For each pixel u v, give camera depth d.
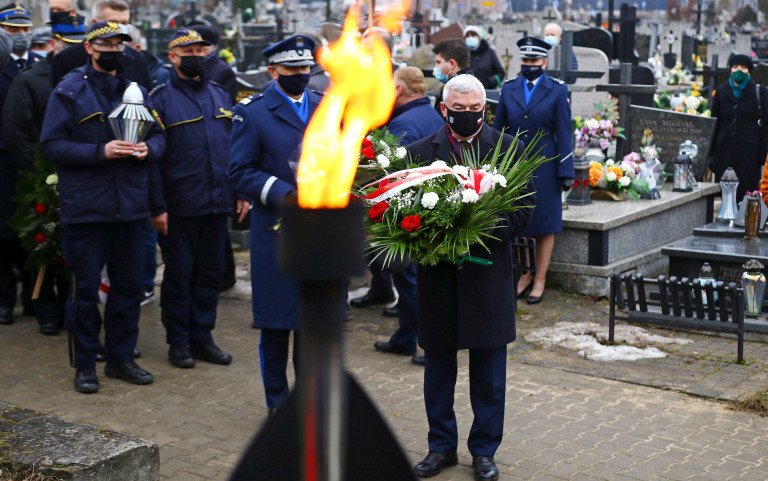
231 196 5.77
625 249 7.68
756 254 6.50
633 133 9.66
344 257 0.93
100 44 5.05
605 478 4.04
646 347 6.03
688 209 8.73
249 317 6.96
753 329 6.19
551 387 5.29
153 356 6.02
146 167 5.30
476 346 3.92
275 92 4.54
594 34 13.98
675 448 4.38
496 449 4.18
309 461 1.03
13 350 6.13
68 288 6.59
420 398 5.14
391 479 1.14
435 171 3.63
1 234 6.65
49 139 5.05
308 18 23.91
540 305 7.14
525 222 3.95
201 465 4.24
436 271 3.94
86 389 5.27
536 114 6.93
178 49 5.53
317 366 1.00
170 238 5.64
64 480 3.42
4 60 3.78
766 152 9.60
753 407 4.91
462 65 6.98
